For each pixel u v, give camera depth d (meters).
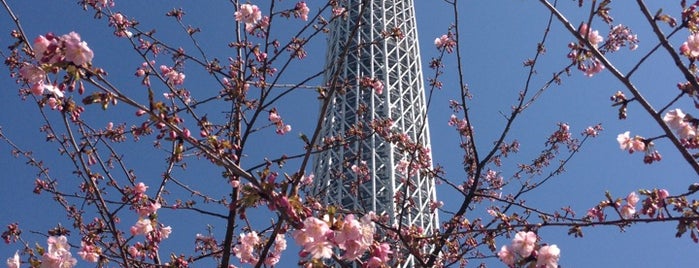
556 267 9.03
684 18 9.14
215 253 14.44
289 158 12.54
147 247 14.04
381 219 17.78
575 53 12.03
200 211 13.30
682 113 10.53
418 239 13.79
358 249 8.32
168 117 9.54
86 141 13.81
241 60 14.84
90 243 13.70
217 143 10.16
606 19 9.74
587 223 11.43
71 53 8.21
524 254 9.12
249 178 8.94
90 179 13.16
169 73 15.70
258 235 14.01
